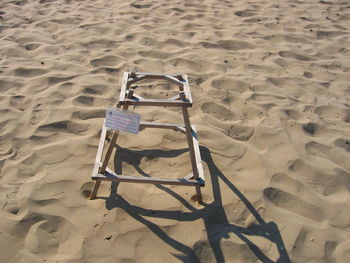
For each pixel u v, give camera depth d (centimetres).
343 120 336
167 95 351
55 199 230
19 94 331
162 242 209
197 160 243
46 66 382
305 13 578
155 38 461
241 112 335
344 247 216
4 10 513
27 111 310
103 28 477
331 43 486
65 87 346
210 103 340
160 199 236
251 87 373
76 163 259
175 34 480
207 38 473
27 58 396
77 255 198
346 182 263
